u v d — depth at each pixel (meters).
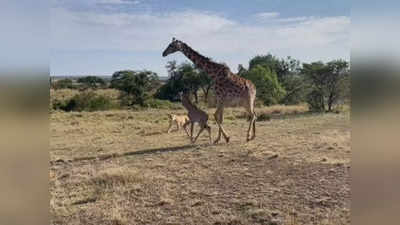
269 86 24.17
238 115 16.70
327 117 14.52
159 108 24.62
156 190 4.92
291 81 27.08
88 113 18.25
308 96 22.39
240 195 4.62
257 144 7.90
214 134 10.02
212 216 3.98
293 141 8.09
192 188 4.96
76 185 5.21
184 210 4.18
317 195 4.45
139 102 26.25
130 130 11.59
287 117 15.35
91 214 4.06
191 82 26.58
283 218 3.83
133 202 4.49
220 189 4.89
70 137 9.99
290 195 4.53
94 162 6.76
